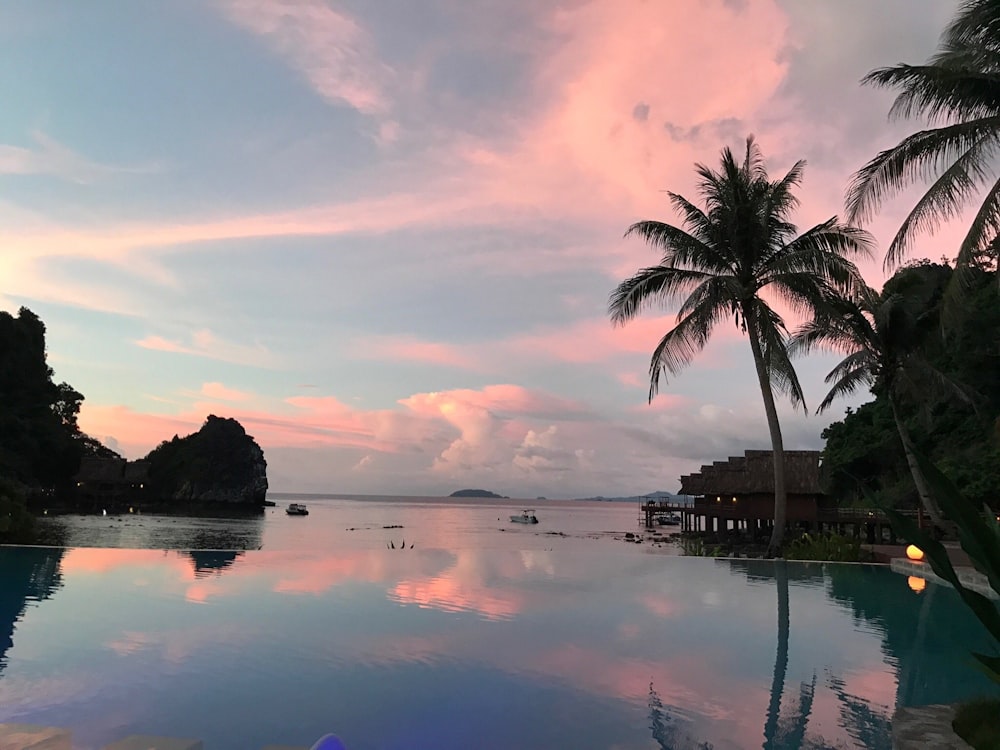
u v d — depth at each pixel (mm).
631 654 8352
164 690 6641
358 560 17203
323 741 4773
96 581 12977
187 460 135875
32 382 85875
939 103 15836
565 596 12547
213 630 9156
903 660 8266
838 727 5895
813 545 21203
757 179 23922
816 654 8523
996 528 2623
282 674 7227
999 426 9891
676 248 23781
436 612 10656
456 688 6883
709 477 51250
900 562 17516
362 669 7465
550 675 7375
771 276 23172
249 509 136625
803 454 43250
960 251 15383
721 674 7523
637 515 185625
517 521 122062
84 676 7039
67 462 93625
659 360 23969
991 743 4344
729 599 12609
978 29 14844
